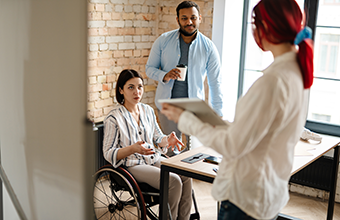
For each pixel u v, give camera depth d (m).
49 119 0.51
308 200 3.13
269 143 1.07
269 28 1.07
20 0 0.56
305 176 3.15
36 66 0.52
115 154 2.12
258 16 1.09
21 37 0.57
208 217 2.75
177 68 2.72
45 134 0.53
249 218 1.11
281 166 1.12
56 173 0.51
